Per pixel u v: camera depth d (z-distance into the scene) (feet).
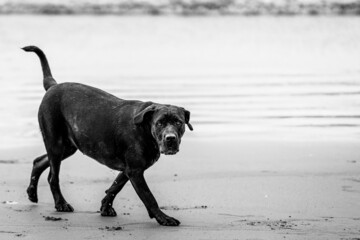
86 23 180.86
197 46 138.21
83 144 33.94
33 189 35.88
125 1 215.51
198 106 67.51
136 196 37.32
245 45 139.95
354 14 198.80
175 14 206.39
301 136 54.03
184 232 30.32
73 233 30.12
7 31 161.99
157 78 88.84
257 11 206.39
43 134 35.17
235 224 31.55
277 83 84.17
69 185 39.52
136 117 31.42
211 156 47.06
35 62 109.81
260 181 40.06
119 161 33.09
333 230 30.42
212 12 207.41
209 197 36.70
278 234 29.81
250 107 67.15
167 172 42.42
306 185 39.06
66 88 34.99
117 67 102.63
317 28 169.68
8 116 61.87
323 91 77.30
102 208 33.60
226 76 91.35
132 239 29.30
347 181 39.99
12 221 32.14
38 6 207.82
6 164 44.73
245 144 51.08
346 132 55.57
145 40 148.77
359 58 116.57
